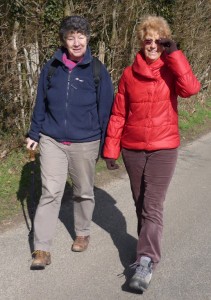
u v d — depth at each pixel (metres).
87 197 3.99
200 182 6.41
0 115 6.23
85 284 3.61
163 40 3.28
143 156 3.59
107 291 3.53
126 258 4.05
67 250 4.14
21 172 5.80
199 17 11.12
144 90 3.46
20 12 5.93
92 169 3.91
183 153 8.02
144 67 3.41
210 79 12.96
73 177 3.92
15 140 6.32
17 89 6.21
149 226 3.56
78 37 3.55
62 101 3.70
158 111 3.47
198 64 12.16
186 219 5.02
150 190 3.57
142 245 3.56
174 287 3.63
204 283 3.71
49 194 3.75
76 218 4.11
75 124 3.73
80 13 6.96
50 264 3.88
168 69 3.42
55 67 3.70
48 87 3.73
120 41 8.05
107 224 4.77
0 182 5.47
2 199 5.12
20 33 6.02
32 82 6.41
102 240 4.39
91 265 3.91
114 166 3.83
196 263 4.03
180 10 10.41
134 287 3.41
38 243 3.78
